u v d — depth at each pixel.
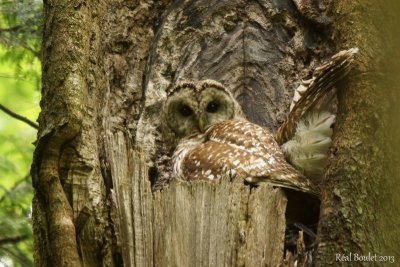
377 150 9.57
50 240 9.53
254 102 13.21
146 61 13.54
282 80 13.08
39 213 9.89
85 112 10.32
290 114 11.05
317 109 10.86
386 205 9.34
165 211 9.55
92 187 9.81
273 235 9.38
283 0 13.53
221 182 9.47
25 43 17.16
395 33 10.07
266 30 13.50
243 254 9.20
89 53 11.30
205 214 9.41
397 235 9.21
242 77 13.44
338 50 11.29
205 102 13.25
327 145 10.73
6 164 18.14
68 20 11.09
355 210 9.26
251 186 10.75
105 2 12.91
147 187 9.73
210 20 13.68
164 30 13.56
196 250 9.33
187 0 13.78
